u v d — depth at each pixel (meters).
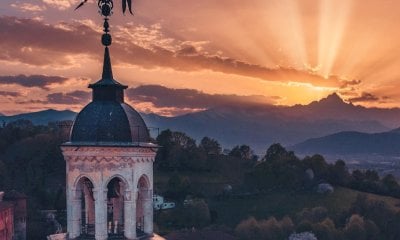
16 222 171.75
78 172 31.75
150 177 33.31
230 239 198.38
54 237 32.59
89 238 32.00
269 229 199.25
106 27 33.75
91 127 31.77
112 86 32.78
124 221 32.00
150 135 34.75
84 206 34.34
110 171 31.48
